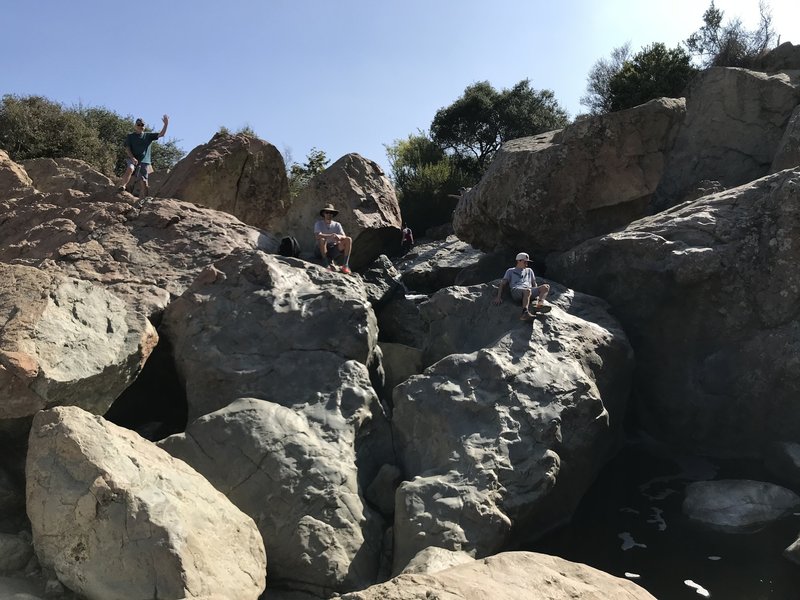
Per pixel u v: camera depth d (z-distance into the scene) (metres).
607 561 6.96
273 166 14.48
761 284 9.47
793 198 9.37
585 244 11.11
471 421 7.81
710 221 9.92
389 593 4.59
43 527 5.55
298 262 10.10
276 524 6.68
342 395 8.13
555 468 7.46
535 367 8.37
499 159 12.97
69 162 17.89
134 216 11.64
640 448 9.99
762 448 9.58
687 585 6.45
